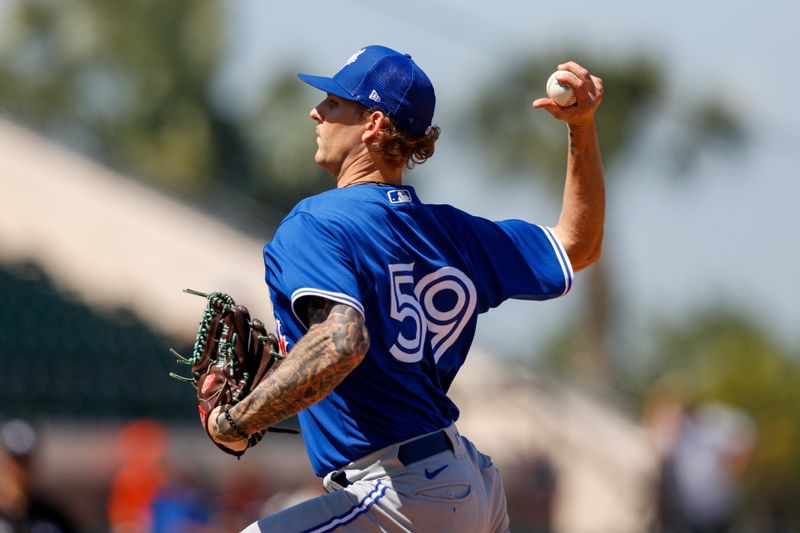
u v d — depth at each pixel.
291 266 12.16
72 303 59.69
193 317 72.44
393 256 12.61
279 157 117.69
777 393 100.75
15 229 73.25
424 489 12.41
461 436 13.32
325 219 12.37
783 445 98.06
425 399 12.70
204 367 12.62
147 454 41.81
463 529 12.57
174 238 74.44
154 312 71.62
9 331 54.12
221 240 75.56
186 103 124.00
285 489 50.56
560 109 14.00
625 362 119.81
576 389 79.31
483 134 102.25
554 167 102.19
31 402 51.16
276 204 118.56
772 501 97.88
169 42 126.38
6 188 74.06
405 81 12.97
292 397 11.61
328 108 13.30
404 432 12.52
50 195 74.50
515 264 13.91
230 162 122.69
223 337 12.60
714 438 44.41
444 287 13.05
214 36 125.56
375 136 12.98
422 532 12.42
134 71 125.19
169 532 39.22
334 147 13.22
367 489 12.43
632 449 74.75
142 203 75.88
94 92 127.31
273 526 12.48
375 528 12.41
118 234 74.38
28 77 128.12
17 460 25.39
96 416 52.44
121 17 126.62
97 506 48.56
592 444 74.69
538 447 68.19
